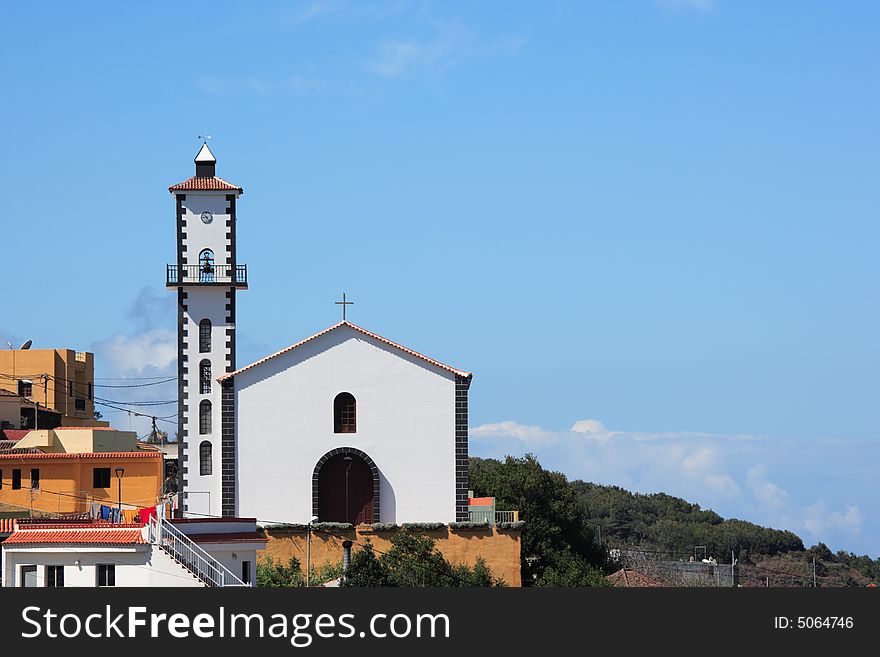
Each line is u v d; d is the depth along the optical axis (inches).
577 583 3885.3
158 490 4527.6
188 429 4242.1
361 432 3804.1
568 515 4530.0
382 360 3823.8
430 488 3796.8
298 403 3796.8
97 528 2623.0
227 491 3759.8
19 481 4404.5
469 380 3833.7
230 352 4311.0
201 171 4453.7
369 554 3216.0
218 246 4370.1
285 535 3523.6
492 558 3597.4
